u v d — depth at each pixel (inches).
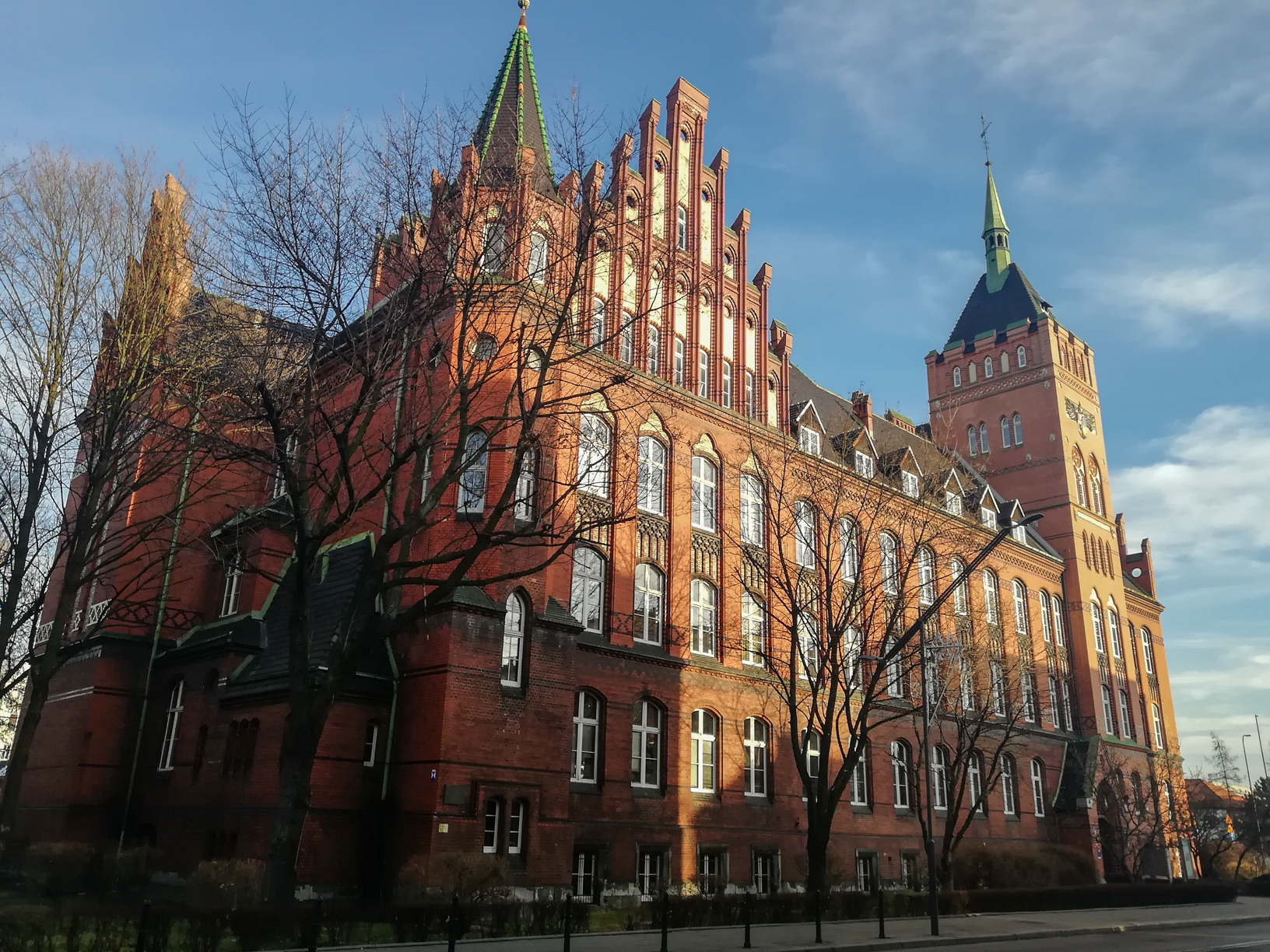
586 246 737.6
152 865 957.8
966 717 1411.2
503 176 756.6
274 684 904.3
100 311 829.2
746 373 1336.1
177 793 1013.8
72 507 1167.0
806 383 1776.6
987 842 1594.5
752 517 1304.1
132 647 1119.6
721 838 1129.4
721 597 1223.5
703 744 1159.0
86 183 832.9
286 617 1013.2
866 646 1042.7
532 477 953.5
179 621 1152.2
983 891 1131.9
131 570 1136.2
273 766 877.2
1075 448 2174.0
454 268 700.7
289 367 729.0
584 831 982.4
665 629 1142.3
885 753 1429.6
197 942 529.3
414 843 822.5
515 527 933.8
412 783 848.3
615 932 749.9
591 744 1035.3
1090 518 2155.5
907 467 1566.2
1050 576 2000.5
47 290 800.9
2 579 811.4
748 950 663.8
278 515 1074.7
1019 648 1802.4
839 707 1347.2
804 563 1337.4
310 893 814.5
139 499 1142.3
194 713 1039.0
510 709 890.7
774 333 1414.9
